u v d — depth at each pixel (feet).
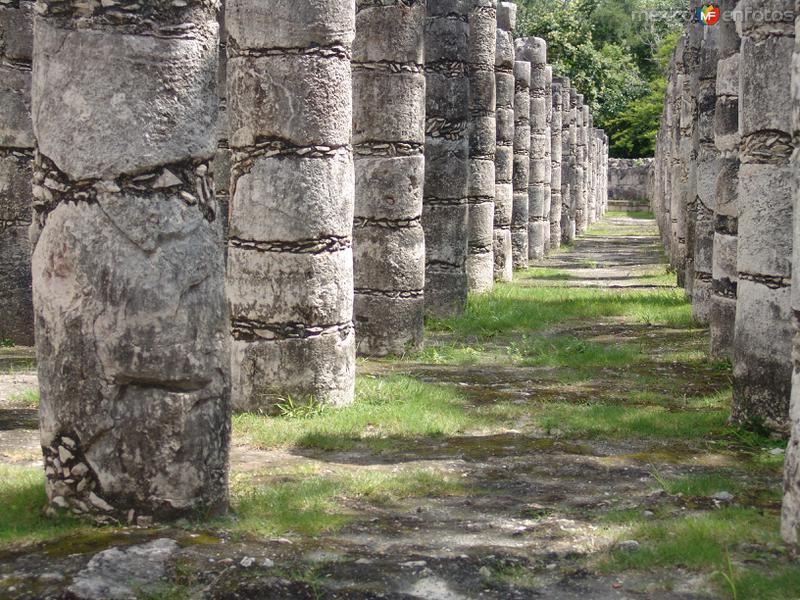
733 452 25.05
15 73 40.55
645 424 27.61
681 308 54.39
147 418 17.75
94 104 17.44
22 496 19.26
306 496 20.26
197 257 18.04
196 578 15.79
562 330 48.19
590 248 108.58
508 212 71.87
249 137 29.07
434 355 39.55
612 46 171.12
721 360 38.83
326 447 25.03
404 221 39.58
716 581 16.29
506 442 25.86
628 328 48.60
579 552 17.60
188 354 17.89
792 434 18.11
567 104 112.16
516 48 89.56
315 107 28.78
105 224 17.47
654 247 108.68
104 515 17.88
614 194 195.21
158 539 17.08
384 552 17.34
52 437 17.97
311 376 29.09
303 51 28.60
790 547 17.70
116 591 15.28
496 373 36.47
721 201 38.40
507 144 70.90
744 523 18.92
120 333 17.48
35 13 18.04
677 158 74.64
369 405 29.81
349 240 30.09
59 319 17.63
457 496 21.02
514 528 18.90
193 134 18.03
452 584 16.14
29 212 41.19
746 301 27.14
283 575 16.02
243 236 29.40
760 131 26.61
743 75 27.25
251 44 28.81
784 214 26.32
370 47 38.47
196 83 18.07
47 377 17.89
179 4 17.81
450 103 49.52
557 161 103.91
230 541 17.34
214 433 18.44
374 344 39.83
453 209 50.03
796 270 18.03
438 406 29.58
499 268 71.72
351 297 30.30
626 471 23.07
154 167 17.66
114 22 17.47
